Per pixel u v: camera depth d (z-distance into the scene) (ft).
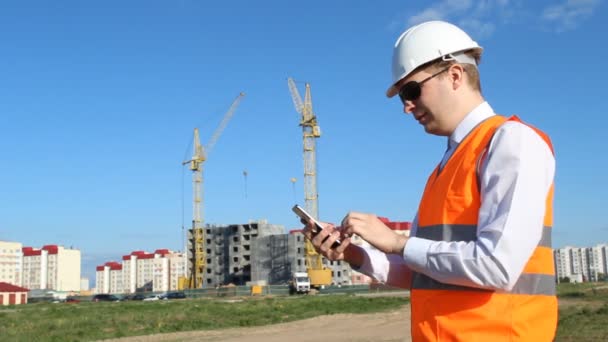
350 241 8.99
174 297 277.44
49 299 328.70
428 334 7.29
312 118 320.29
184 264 558.56
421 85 7.93
